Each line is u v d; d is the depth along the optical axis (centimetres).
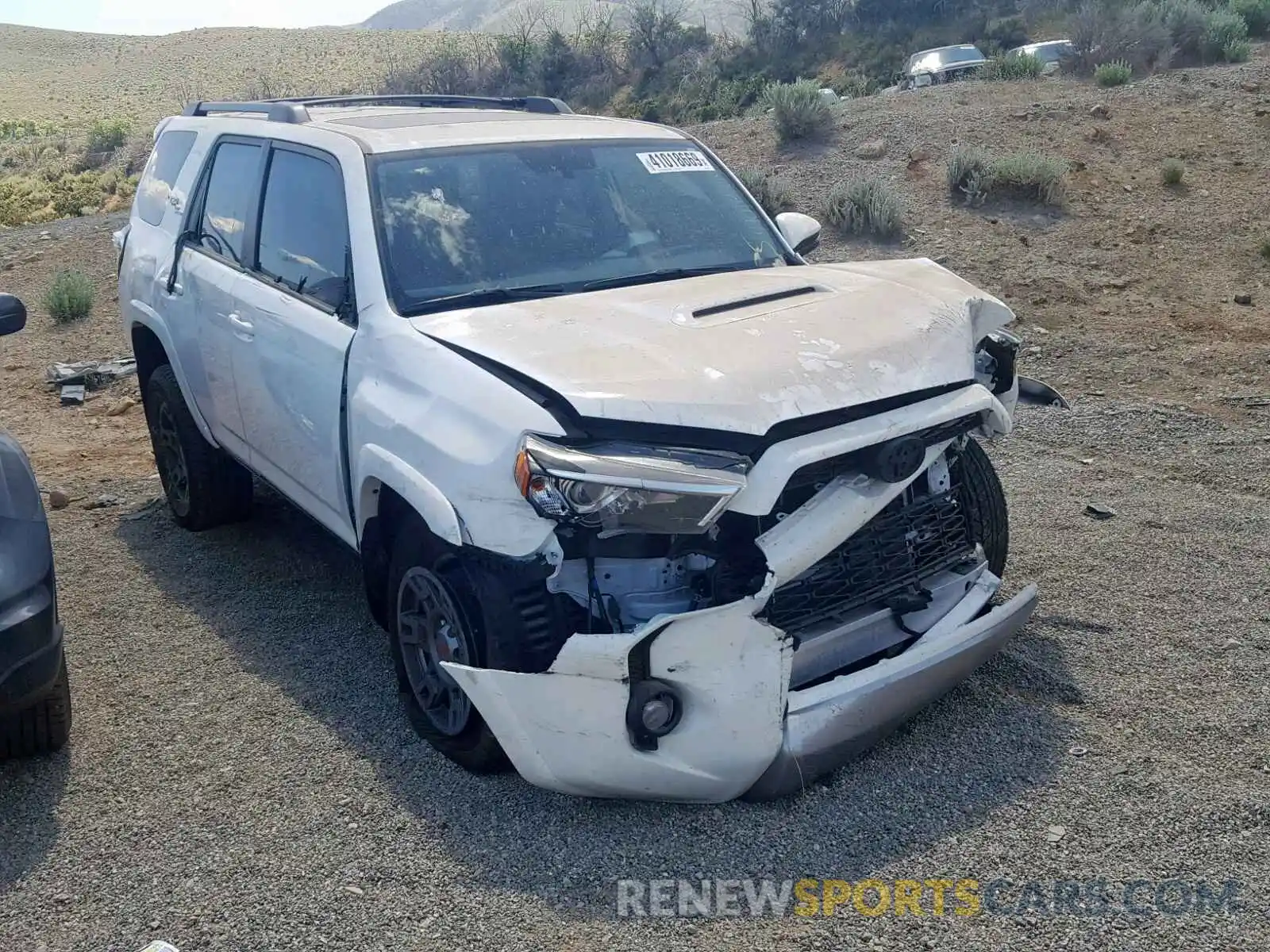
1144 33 1853
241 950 313
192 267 565
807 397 346
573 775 344
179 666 477
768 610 362
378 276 425
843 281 436
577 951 309
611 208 479
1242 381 823
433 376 376
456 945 312
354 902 330
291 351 462
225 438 561
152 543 623
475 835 358
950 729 405
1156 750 389
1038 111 1491
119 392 964
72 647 498
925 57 2661
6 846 363
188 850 356
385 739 414
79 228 1585
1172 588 509
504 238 450
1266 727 400
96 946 317
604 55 4156
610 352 359
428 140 476
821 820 358
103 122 6084
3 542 375
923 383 370
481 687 346
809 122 1498
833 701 352
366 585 442
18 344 1115
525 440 333
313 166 486
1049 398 482
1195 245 1119
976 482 447
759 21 4044
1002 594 508
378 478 386
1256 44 1994
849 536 351
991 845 344
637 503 322
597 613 348
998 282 1059
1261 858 333
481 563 357
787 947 308
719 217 502
